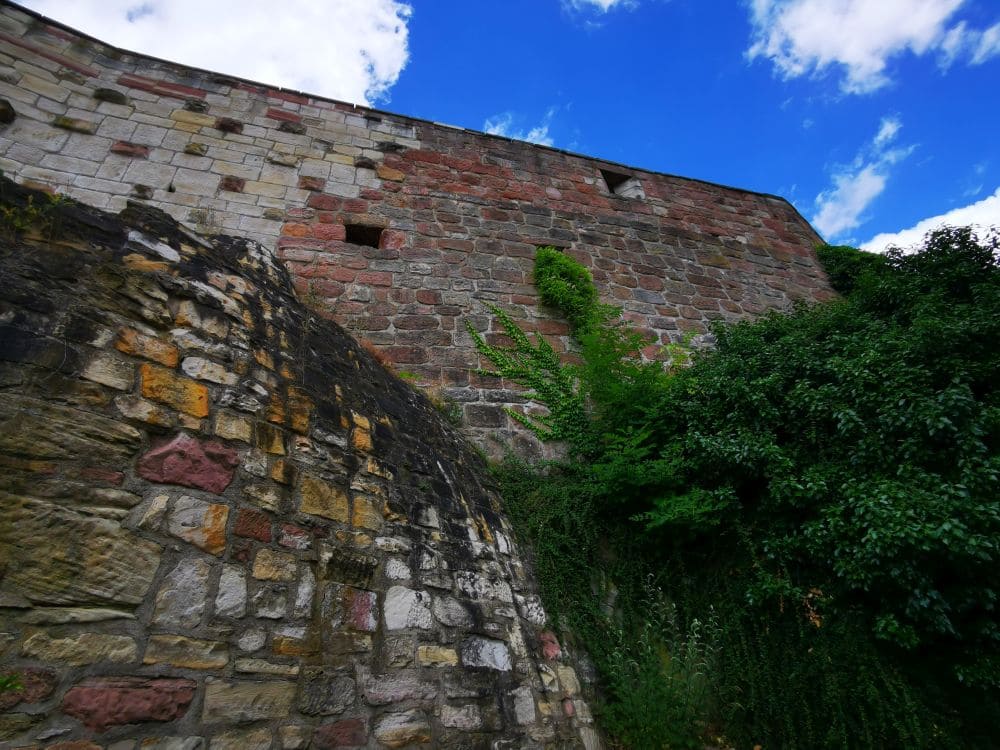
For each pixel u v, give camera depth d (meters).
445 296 7.69
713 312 9.33
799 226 11.86
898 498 4.40
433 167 9.21
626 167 11.13
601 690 4.40
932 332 5.32
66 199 2.95
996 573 4.13
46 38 7.69
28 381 2.30
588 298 8.33
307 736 2.42
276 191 7.88
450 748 2.88
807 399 5.47
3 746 1.74
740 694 4.56
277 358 3.54
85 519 2.20
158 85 8.16
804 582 4.88
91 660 2.01
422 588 3.37
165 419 2.65
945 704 4.13
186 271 3.30
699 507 5.27
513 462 5.99
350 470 3.49
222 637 2.37
